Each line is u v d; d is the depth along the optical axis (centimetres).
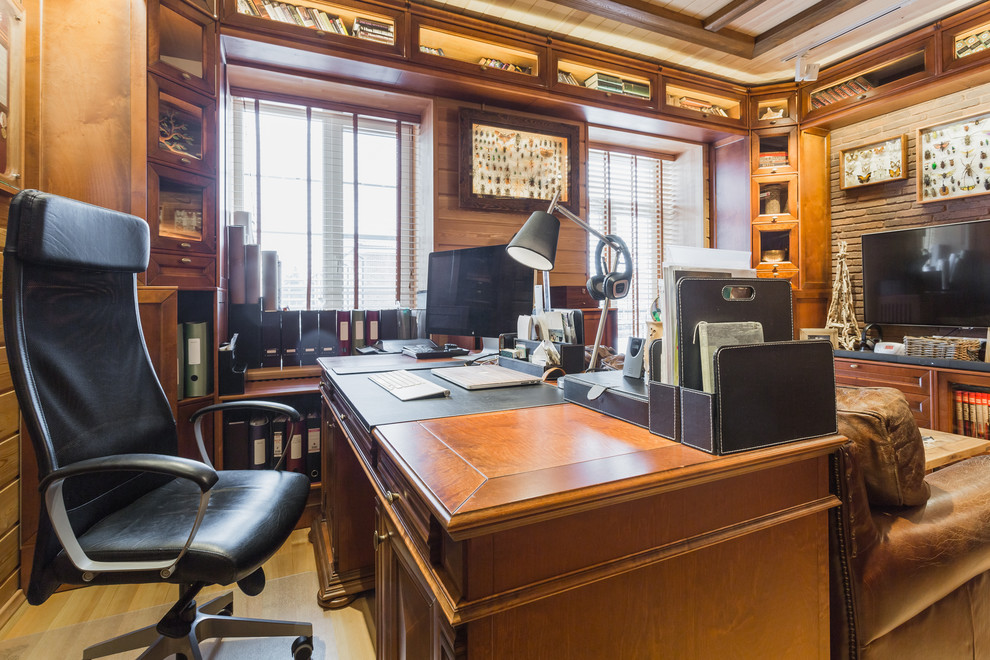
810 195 404
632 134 408
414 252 342
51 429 103
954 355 321
